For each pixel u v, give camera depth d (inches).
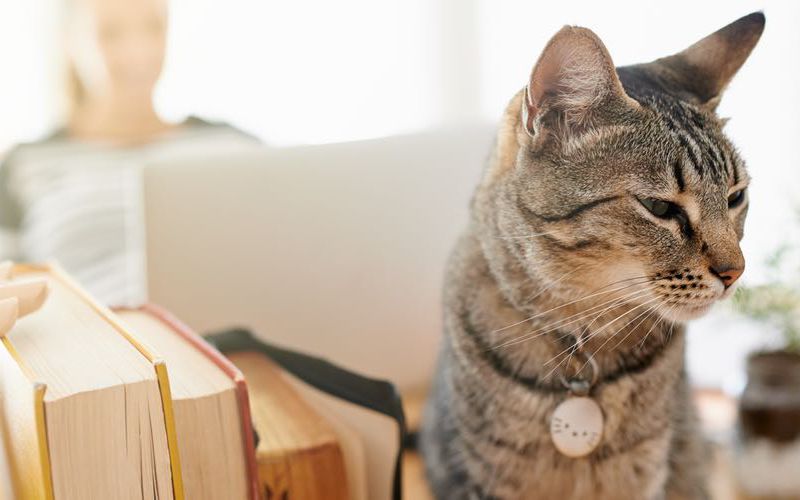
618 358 34.8
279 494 27.2
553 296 33.6
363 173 41.5
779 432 39.7
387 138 42.1
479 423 36.4
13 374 22.9
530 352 34.8
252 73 78.9
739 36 34.2
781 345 43.3
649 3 56.8
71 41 76.4
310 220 41.3
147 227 40.1
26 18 76.3
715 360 54.6
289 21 77.8
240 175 40.8
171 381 24.6
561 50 30.0
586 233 31.7
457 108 78.0
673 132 31.2
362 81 78.5
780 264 45.6
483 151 42.3
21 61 77.0
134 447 21.6
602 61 30.4
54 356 23.4
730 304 44.1
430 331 42.6
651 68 35.4
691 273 31.7
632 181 30.9
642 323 34.8
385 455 30.1
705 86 34.6
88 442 21.1
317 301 41.4
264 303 41.0
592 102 31.2
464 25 76.5
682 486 40.3
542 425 35.2
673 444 39.2
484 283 35.7
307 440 28.0
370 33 77.8
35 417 20.2
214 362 26.2
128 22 74.0
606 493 37.1
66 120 78.4
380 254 41.8
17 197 72.6
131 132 77.6
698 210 31.6
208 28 78.0
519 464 36.6
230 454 24.0
